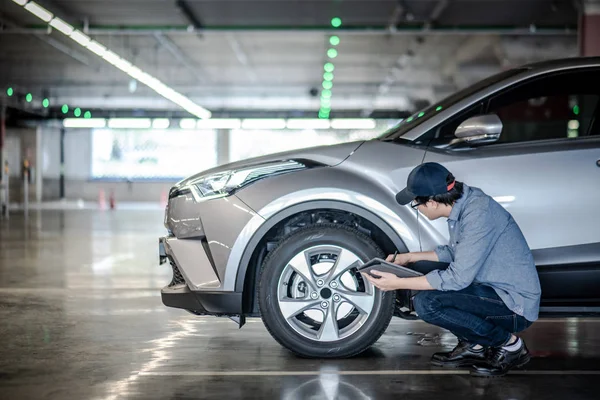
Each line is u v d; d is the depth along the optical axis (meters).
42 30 19.02
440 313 3.85
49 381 3.86
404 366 4.16
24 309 6.22
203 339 4.98
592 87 4.61
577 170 4.15
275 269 4.21
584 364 4.24
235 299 4.24
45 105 35.84
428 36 22.11
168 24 18.84
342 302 4.25
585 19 14.64
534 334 5.16
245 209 4.23
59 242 13.09
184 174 42.09
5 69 27.55
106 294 7.10
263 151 43.06
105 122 35.00
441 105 4.52
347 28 18.78
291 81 30.86
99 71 27.98
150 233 15.53
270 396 3.57
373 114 34.59
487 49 23.52
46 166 39.19
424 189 3.72
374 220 4.19
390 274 3.82
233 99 36.56
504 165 4.16
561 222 4.12
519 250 3.75
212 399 3.52
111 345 4.78
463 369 4.09
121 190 41.16
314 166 4.28
